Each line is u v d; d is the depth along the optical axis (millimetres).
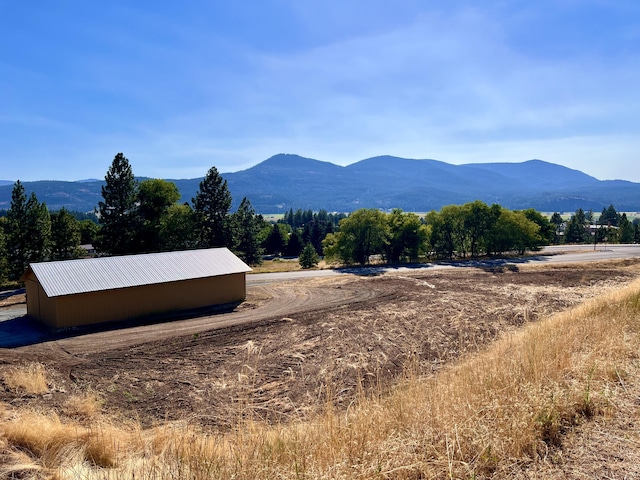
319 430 5637
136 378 15586
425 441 5004
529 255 60094
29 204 42438
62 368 16609
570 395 5980
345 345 19156
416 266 49812
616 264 49562
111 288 23875
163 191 51750
